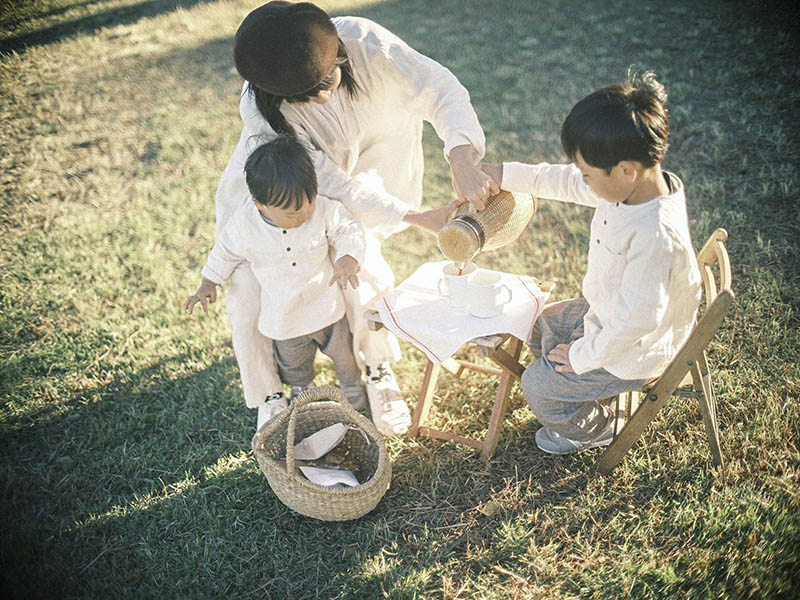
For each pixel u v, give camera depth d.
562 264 4.42
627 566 2.64
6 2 10.28
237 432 3.50
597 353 2.58
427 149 6.09
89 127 6.84
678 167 5.05
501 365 3.05
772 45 6.58
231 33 9.01
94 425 3.60
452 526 2.91
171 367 3.95
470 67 7.18
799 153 4.98
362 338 3.41
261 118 2.99
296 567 2.81
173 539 2.97
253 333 3.27
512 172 2.94
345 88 3.02
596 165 2.37
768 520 2.69
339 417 3.23
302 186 2.70
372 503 2.88
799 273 3.95
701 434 3.13
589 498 2.92
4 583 2.81
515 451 3.22
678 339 2.68
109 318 4.34
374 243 3.26
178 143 6.38
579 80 6.62
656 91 2.36
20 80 7.92
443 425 3.46
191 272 4.75
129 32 9.23
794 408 3.16
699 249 4.21
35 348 4.14
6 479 3.32
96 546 2.96
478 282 3.07
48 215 5.50
